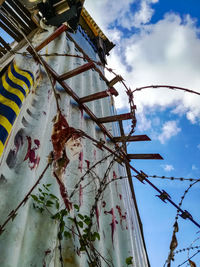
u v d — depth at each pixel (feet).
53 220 4.78
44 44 8.72
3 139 4.60
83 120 9.62
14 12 12.34
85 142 8.75
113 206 8.04
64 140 4.26
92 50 22.48
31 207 4.57
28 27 13.10
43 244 4.26
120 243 7.24
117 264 6.22
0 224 3.77
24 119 6.06
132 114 5.51
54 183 5.60
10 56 9.39
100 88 16.40
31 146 5.61
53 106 7.84
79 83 12.46
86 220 4.52
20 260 3.71
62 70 10.68
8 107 5.36
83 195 6.56
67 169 6.61
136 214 10.92
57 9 12.50
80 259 4.86
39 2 11.98
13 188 4.48
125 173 11.76
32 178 5.02
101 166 8.87
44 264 4.01
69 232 5.02
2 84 6.07
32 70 7.39
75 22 13.62
